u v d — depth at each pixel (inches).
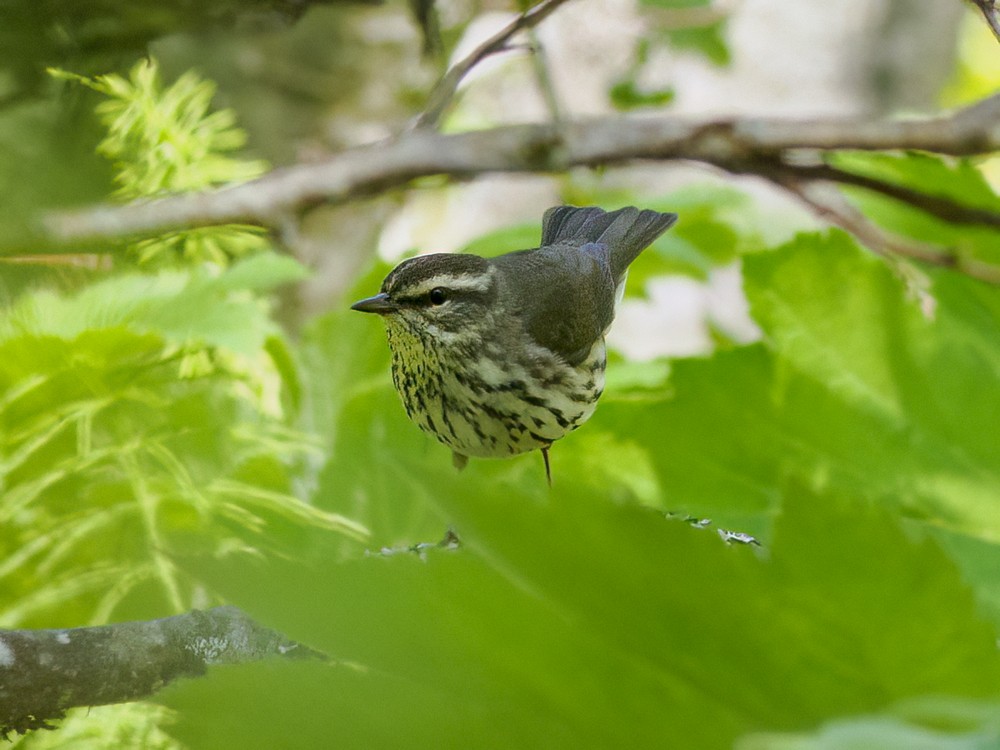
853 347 152.8
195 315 156.6
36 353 156.5
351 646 78.0
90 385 156.8
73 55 151.9
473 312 157.2
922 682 78.0
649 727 78.1
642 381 157.9
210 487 156.3
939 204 151.6
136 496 156.5
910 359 152.5
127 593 155.9
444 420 157.5
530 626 77.7
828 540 79.2
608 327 158.9
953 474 152.3
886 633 78.2
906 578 78.3
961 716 68.4
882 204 154.3
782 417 152.6
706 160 152.0
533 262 158.1
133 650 153.0
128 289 156.9
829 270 152.9
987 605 140.8
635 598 77.9
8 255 152.6
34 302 156.8
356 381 158.9
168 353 157.0
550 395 157.2
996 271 152.3
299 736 79.0
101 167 153.6
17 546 156.5
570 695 79.0
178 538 156.5
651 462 152.9
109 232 152.2
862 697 78.4
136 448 156.8
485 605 77.4
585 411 157.5
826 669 78.6
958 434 152.3
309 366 158.7
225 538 156.3
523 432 157.3
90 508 156.7
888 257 152.6
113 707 153.4
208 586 77.2
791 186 151.9
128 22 151.8
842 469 152.6
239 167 156.6
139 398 157.2
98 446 157.1
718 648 78.7
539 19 154.3
